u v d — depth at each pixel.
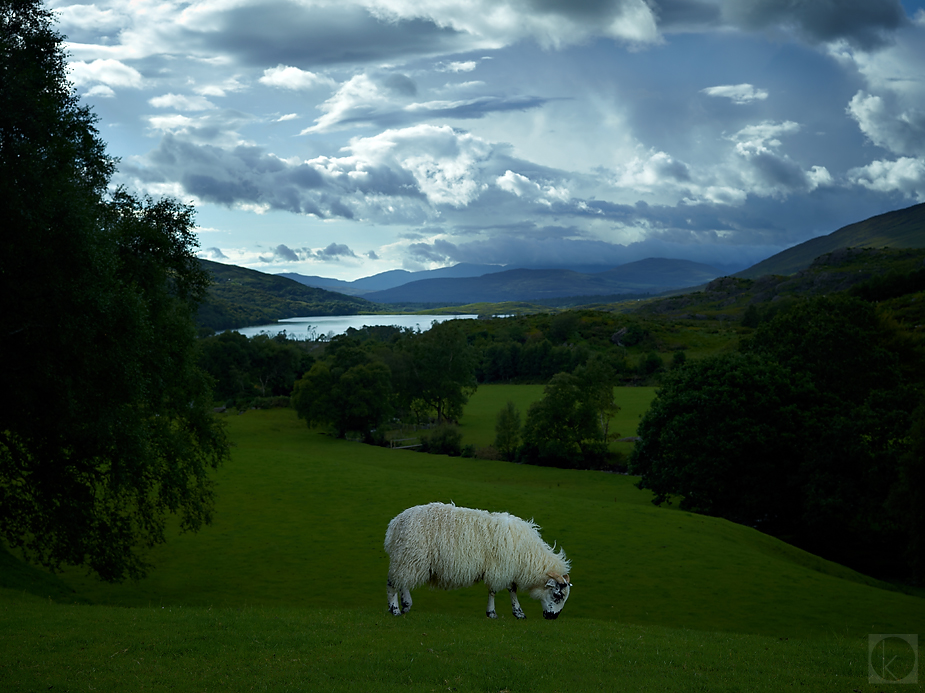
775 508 50.38
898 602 28.31
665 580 30.61
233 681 8.74
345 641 11.13
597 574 31.38
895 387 54.16
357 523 39.75
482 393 147.62
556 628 14.40
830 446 46.69
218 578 29.75
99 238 18.84
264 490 47.31
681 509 56.41
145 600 25.59
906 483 33.84
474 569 13.97
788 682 10.44
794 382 54.22
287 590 28.02
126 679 8.69
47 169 17.47
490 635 12.55
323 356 147.75
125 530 25.47
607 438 89.44
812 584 30.62
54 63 20.41
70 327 17.45
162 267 24.42
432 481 52.00
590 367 83.44
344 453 86.38
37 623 12.12
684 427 53.31
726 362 55.75
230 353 134.00
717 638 15.61
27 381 18.30
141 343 20.94
